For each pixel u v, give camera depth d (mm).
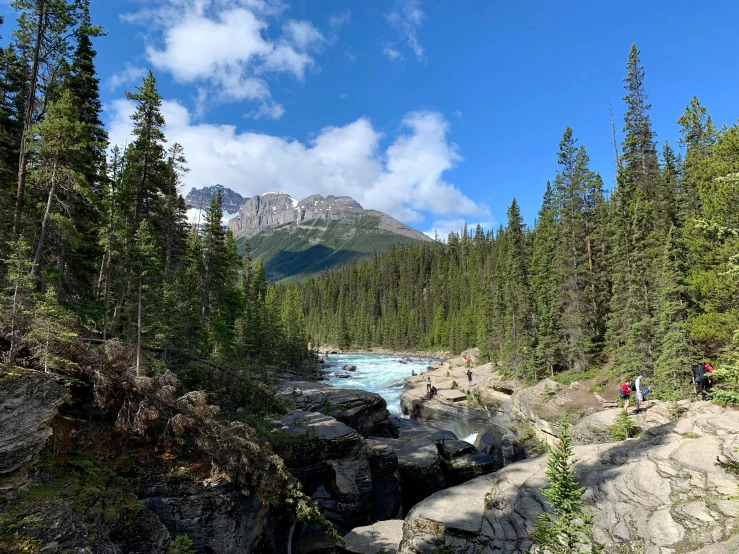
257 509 16141
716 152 21797
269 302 76000
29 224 19250
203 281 42469
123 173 27766
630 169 43719
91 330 18531
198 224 47000
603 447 17094
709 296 22531
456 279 117938
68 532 9969
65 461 12664
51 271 18547
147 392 15102
